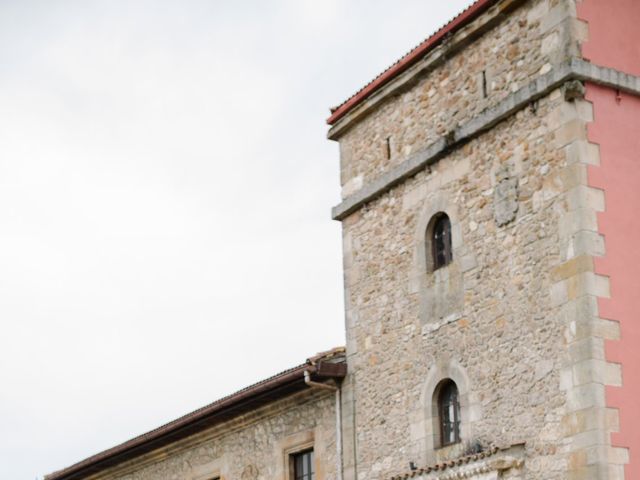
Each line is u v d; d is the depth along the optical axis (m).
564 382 12.92
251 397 18.02
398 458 15.34
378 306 16.23
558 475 12.79
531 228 13.76
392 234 16.20
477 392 14.16
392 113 16.52
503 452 13.51
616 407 12.57
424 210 15.62
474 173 14.80
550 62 13.76
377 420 15.87
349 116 17.23
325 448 17.06
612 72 13.62
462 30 15.13
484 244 14.46
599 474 12.26
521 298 13.74
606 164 13.39
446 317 14.91
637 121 13.79
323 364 16.41
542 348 13.31
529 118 14.03
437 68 15.70
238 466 19.16
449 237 15.27
